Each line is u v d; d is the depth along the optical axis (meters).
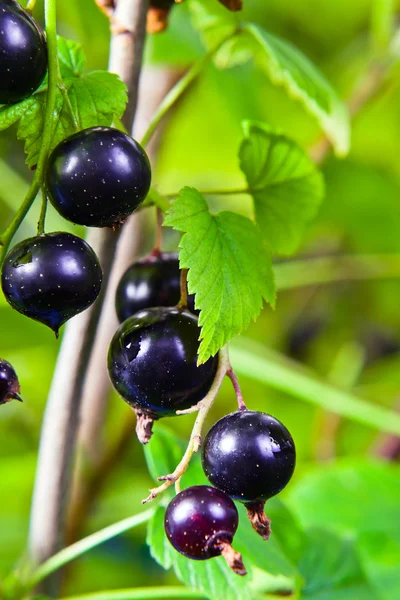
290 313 0.52
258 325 0.51
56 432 0.25
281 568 0.25
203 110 0.43
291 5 0.47
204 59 0.24
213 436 0.20
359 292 0.52
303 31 0.49
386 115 0.48
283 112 0.47
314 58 0.50
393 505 0.32
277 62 0.24
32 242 0.19
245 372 0.35
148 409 0.21
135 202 0.20
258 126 0.23
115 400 0.39
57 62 0.20
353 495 0.33
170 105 0.23
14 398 0.20
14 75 0.19
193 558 0.19
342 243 0.51
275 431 0.20
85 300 0.20
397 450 0.42
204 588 0.24
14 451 0.43
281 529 0.27
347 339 0.52
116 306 0.23
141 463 0.41
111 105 0.21
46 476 0.25
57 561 0.25
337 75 0.50
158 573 0.37
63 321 0.20
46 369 0.43
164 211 0.21
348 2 0.47
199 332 0.21
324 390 0.35
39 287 0.19
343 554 0.28
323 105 0.24
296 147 0.23
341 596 0.27
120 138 0.19
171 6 0.24
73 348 0.24
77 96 0.21
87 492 0.33
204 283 0.21
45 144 0.20
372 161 0.49
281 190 0.24
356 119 0.43
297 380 0.35
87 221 0.20
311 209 0.24
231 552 0.19
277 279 0.44
